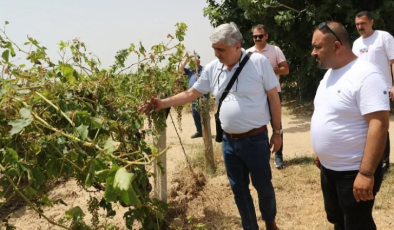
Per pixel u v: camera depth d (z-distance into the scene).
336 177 2.87
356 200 2.78
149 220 3.36
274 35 10.23
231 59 3.37
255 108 3.42
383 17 9.70
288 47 11.16
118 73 3.49
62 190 5.40
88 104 2.91
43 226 4.53
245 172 3.71
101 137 2.95
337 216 3.14
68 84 2.97
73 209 2.42
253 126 3.45
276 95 3.51
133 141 3.18
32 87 2.65
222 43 3.29
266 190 3.60
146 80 3.53
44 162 2.46
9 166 2.26
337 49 2.73
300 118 9.73
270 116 3.66
